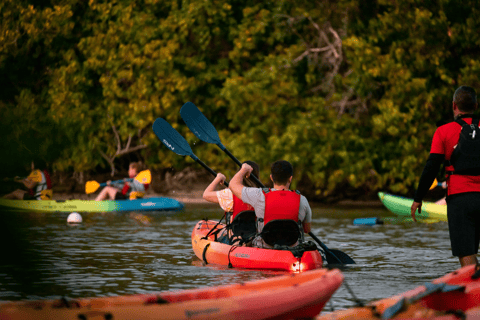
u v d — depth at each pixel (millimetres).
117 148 74625
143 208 51531
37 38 69500
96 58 68375
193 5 65500
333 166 64312
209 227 27641
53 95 68750
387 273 20812
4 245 28219
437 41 60750
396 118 59750
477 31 60719
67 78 69062
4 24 69312
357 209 57250
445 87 61562
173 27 66500
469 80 59938
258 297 11438
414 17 60281
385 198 51438
